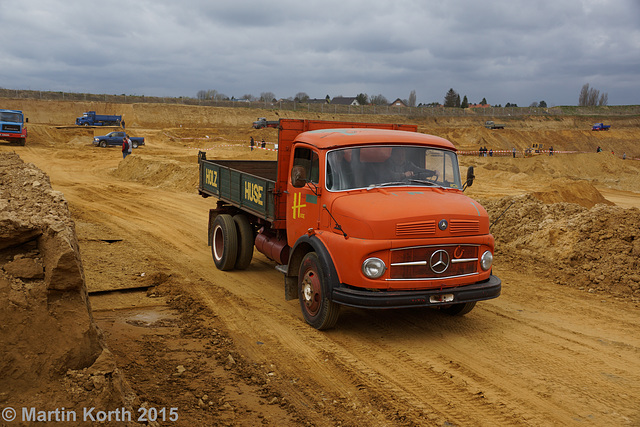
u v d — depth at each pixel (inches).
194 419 172.7
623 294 329.4
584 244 400.2
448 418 180.9
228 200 395.5
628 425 177.8
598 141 4296.3
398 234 236.5
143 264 386.0
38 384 139.4
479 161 1958.7
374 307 234.2
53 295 153.3
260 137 2790.4
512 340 255.0
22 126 1654.8
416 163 276.1
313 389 200.4
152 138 2343.8
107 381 146.3
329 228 260.7
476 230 253.8
